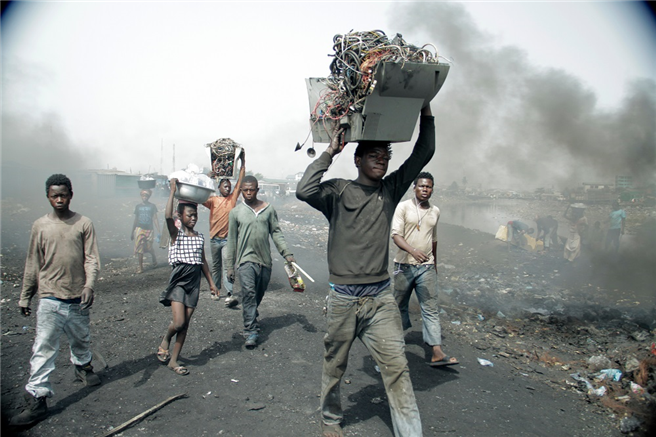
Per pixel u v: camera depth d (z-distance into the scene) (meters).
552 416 3.64
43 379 3.23
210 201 6.32
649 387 4.14
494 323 6.28
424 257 4.14
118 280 7.92
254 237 4.90
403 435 2.66
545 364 4.88
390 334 2.82
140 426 3.17
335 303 2.89
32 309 5.97
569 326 6.25
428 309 4.46
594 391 4.17
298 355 4.61
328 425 3.10
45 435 3.05
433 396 3.84
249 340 4.72
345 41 2.79
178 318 4.06
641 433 3.40
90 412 3.35
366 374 4.22
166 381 3.91
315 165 2.81
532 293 8.17
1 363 4.17
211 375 4.06
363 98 2.62
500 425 3.42
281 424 3.27
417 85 2.53
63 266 3.44
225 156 6.32
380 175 2.87
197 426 3.20
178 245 4.16
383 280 2.92
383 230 2.92
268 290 7.35
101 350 4.54
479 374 4.41
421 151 2.99
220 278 6.54
